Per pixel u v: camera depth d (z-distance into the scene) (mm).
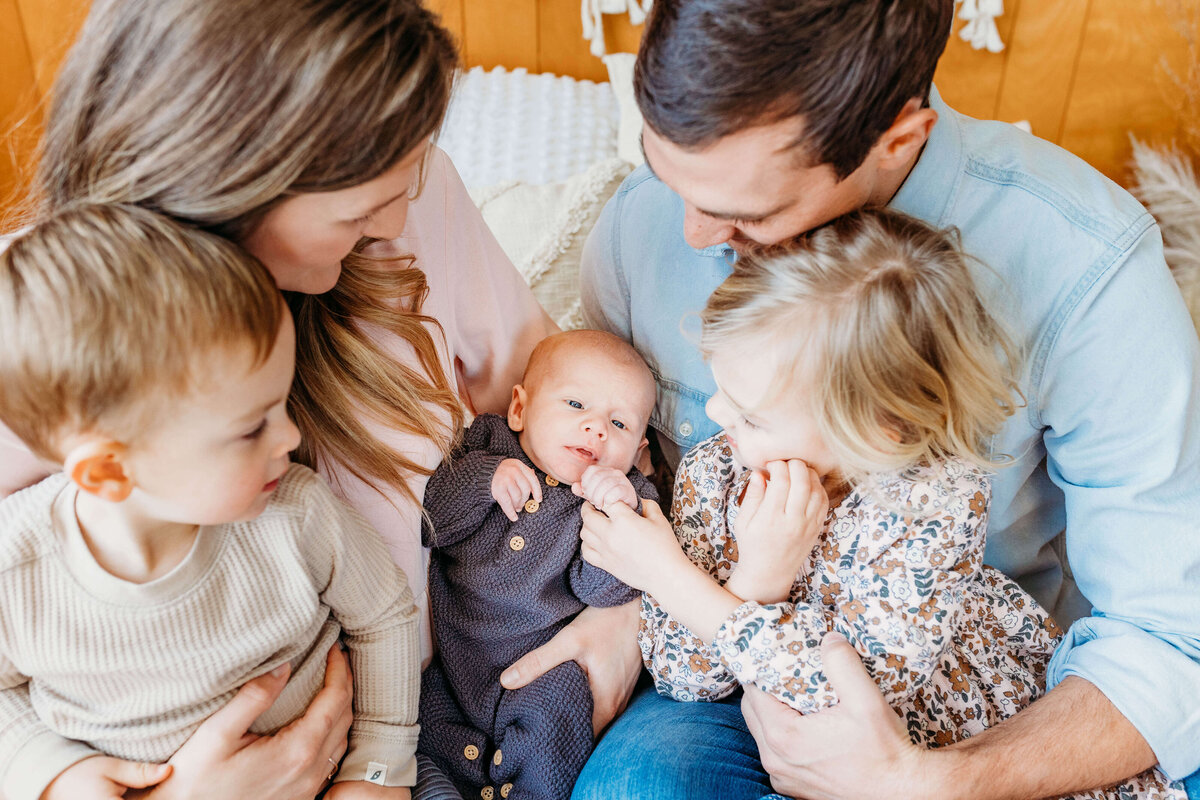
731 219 894
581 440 1179
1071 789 966
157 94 680
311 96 667
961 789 919
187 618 813
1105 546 1038
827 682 957
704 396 1260
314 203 725
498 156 1758
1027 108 1961
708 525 1137
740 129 782
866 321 912
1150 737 965
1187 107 1849
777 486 984
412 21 721
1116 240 983
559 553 1166
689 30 758
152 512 763
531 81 1938
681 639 1110
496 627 1174
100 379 670
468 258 1179
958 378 949
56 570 787
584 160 1760
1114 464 1021
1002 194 1033
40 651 792
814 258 929
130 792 826
